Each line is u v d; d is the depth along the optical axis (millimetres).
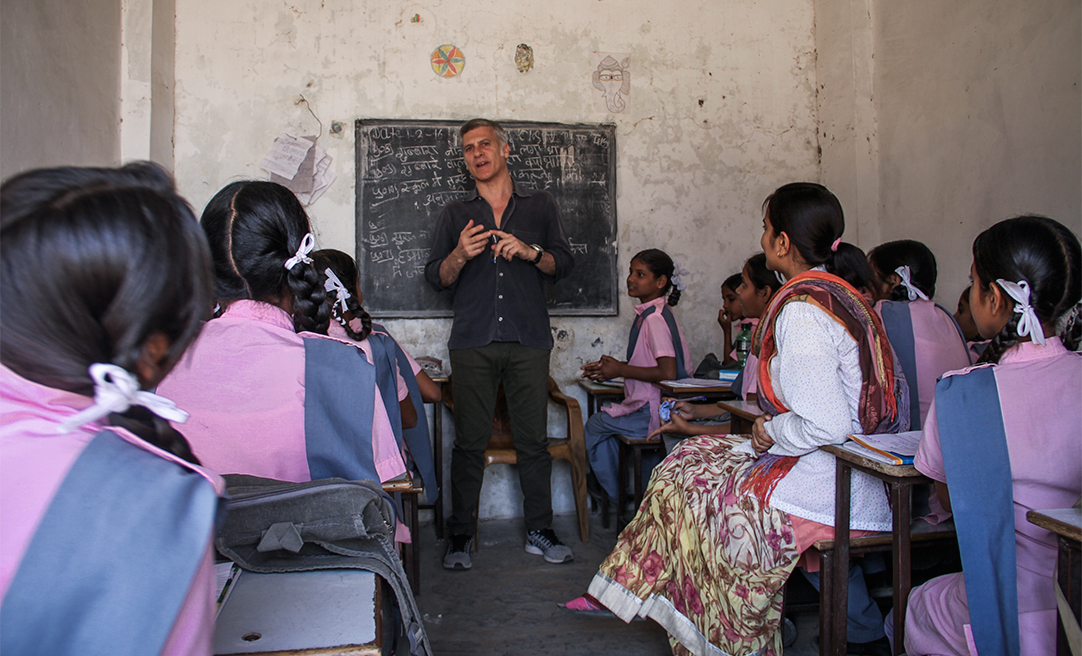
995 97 2893
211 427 1114
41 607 443
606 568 1996
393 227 3494
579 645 2154
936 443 1350
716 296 3764
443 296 3523
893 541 1489
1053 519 1023
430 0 3535
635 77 3695
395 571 996
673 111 3729
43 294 468
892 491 1489
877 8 3572
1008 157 2836
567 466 3650
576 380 3641
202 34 3387
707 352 3758
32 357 477
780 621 1790
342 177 3471
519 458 2975
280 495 997
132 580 458
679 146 3730
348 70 3482
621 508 3170
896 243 2359
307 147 3447
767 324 1805
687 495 1886
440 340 3531
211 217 1172
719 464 1925
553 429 3635
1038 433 1259
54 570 448
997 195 2895
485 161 2928
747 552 1715
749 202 3797
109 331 490
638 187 3693
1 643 435
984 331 1419
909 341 2088
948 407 1312
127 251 483
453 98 3547
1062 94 2588
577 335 3641
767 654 1753
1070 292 1283
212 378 1117
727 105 3777
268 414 1124
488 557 2957
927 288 2303
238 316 1157
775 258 1879
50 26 2508
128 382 490
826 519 1668
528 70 3602
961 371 1330
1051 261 1276
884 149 3564
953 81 3113
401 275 3500
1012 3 2799
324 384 1152
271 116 3430
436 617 2357
